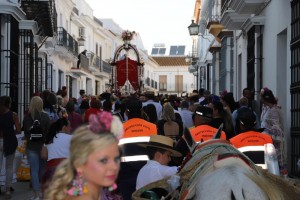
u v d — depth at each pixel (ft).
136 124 24.72
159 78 257.55
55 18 79.71
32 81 56.65
